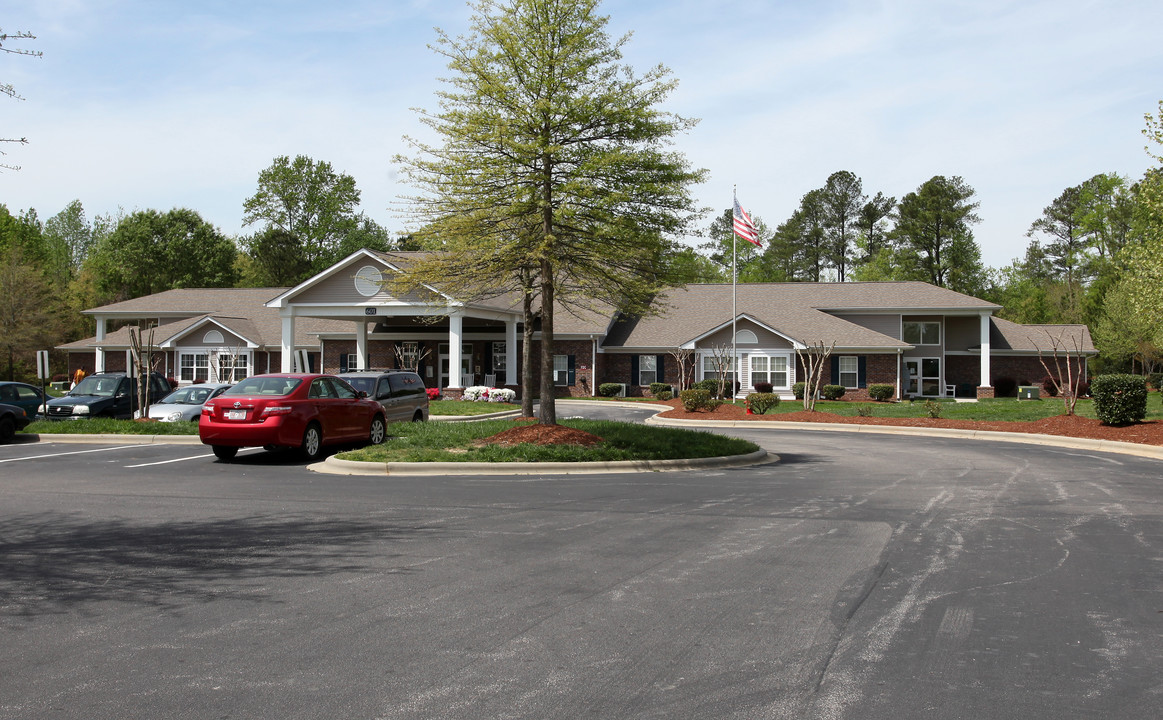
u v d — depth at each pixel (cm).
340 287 3638
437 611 629
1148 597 678
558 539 889
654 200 1714
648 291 1789
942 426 2567
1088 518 1039
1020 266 8750
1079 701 470
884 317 4559
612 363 4472
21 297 4947
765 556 816
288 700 464
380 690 479
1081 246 8344
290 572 741
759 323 4081
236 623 597
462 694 474
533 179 1695
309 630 583
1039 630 593
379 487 1258
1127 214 6731
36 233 7156
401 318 4444
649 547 853
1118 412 2247
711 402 3097
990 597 675
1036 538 911
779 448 2072
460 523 973
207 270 7644
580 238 1705
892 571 759
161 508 1061
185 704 458
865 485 1342
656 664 523
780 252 8825
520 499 1152
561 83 1675
